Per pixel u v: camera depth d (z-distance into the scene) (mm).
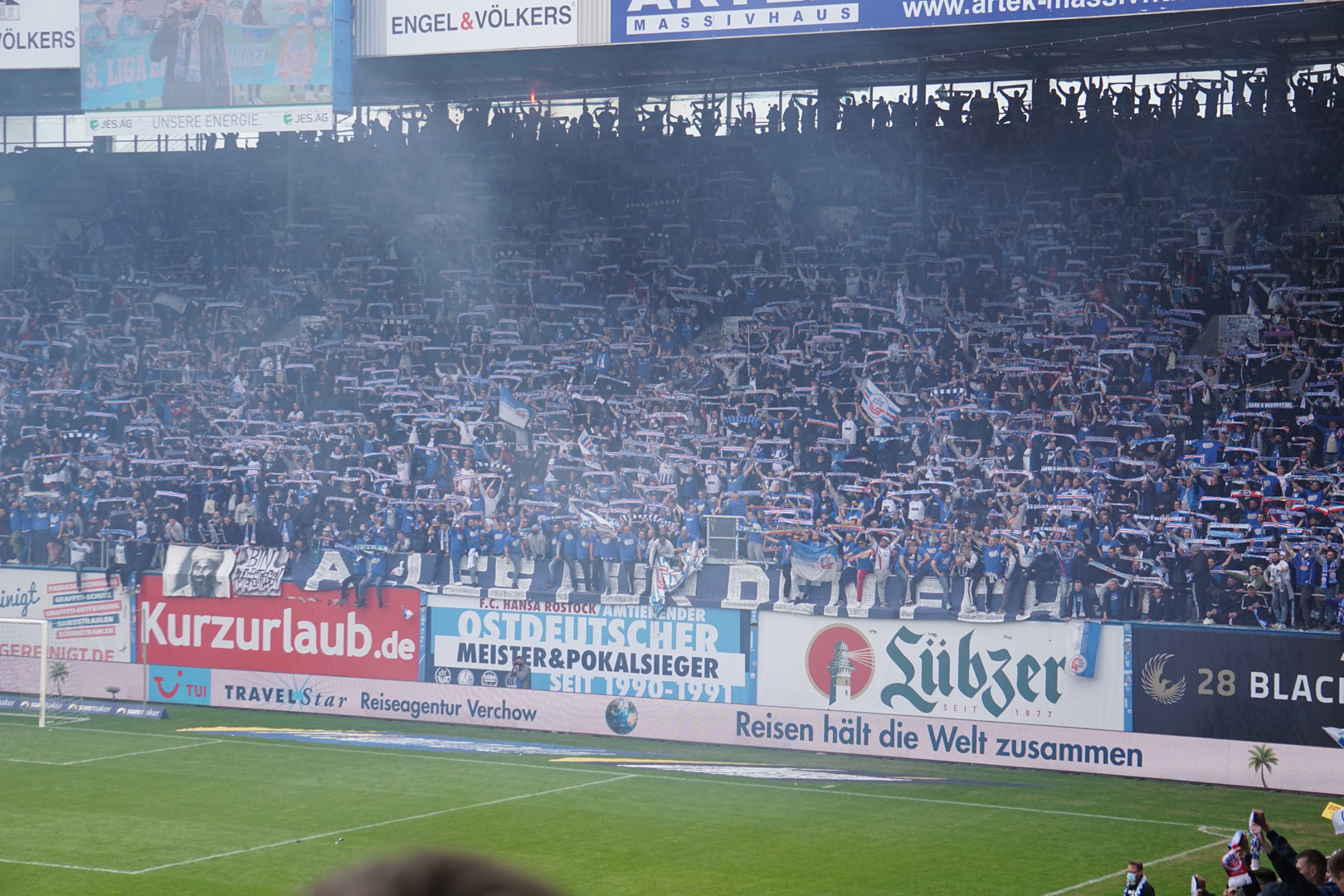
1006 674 28594
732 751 30359
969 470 32000
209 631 34906
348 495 35188
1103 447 31375
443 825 23969
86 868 21312
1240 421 31344
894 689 29516
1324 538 28047
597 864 21500
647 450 34750
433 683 33250
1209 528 28750
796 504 32250
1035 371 33625
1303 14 30922
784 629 30438
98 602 35625
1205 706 27000
